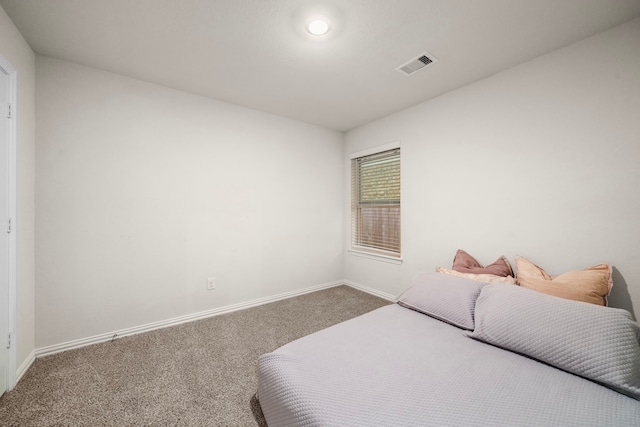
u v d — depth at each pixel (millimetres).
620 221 1596
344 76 2205
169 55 1904
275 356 1269
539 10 1470
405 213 2910
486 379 1088
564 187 1810
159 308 2354
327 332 1523
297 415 958
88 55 1896
